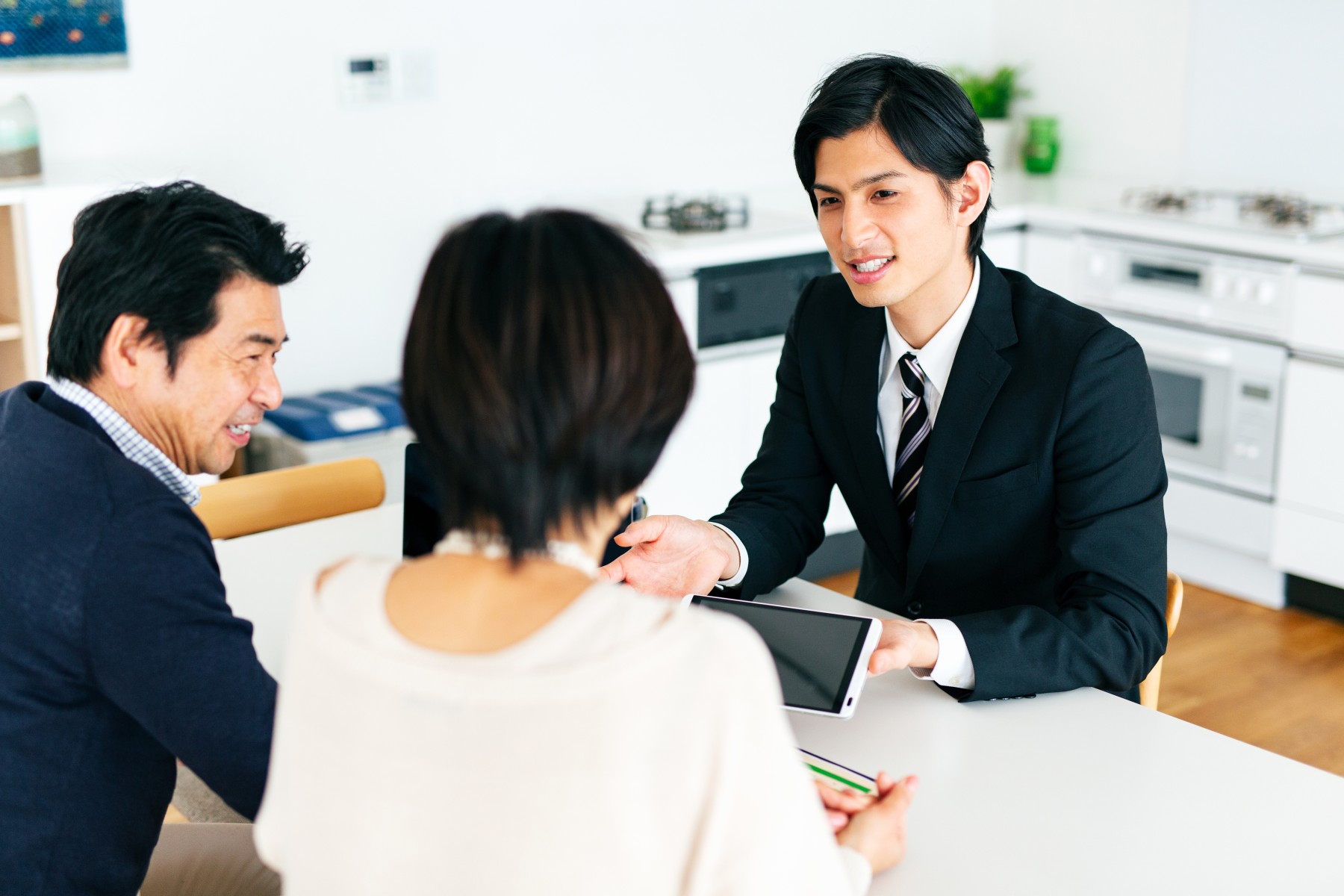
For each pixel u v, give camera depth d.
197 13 2.99
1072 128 4.24
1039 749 1.27
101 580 1.04
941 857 1.09
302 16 3.12
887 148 1.44
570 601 0.72
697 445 3.35
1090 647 1.38
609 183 3.71
